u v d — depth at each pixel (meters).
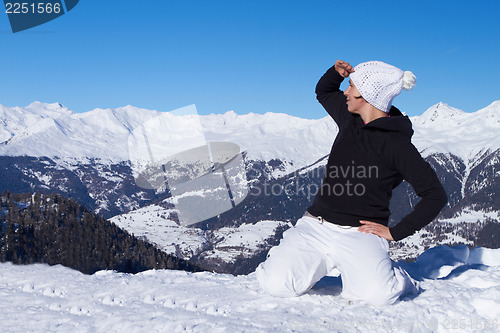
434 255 4.80
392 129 3.07
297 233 3.42
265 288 3.37
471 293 3.40
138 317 3.01
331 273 4.61
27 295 3.71
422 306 3.14
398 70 3.14
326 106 3.75
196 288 3.94
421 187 3.03
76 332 2.77
